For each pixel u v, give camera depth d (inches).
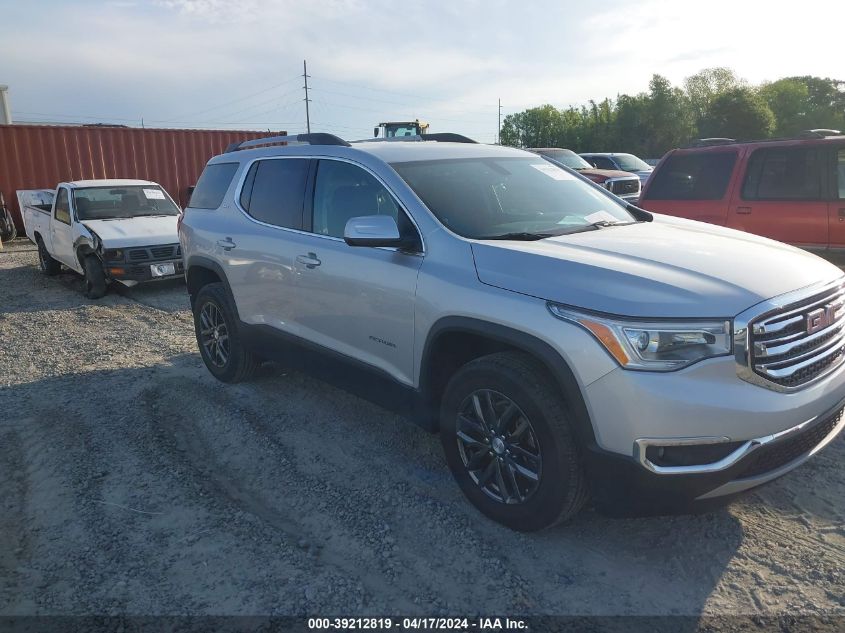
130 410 198.5
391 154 161.5
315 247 166.1
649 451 106.3
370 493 146.8
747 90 2139.5
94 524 137.5
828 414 115.6
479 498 132.5
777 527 128.7
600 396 108.2
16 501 150.1
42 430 184.5
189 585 117.6
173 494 148.7
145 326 308.2
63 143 646.5
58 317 333.7
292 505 144.3
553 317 113.6
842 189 247.4
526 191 162.9
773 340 108.1
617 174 574.6
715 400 103.8
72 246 396.8
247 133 741.9
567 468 114.9
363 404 197.0
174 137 698.2
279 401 201.5
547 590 113.5
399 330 143.1
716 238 141.3
